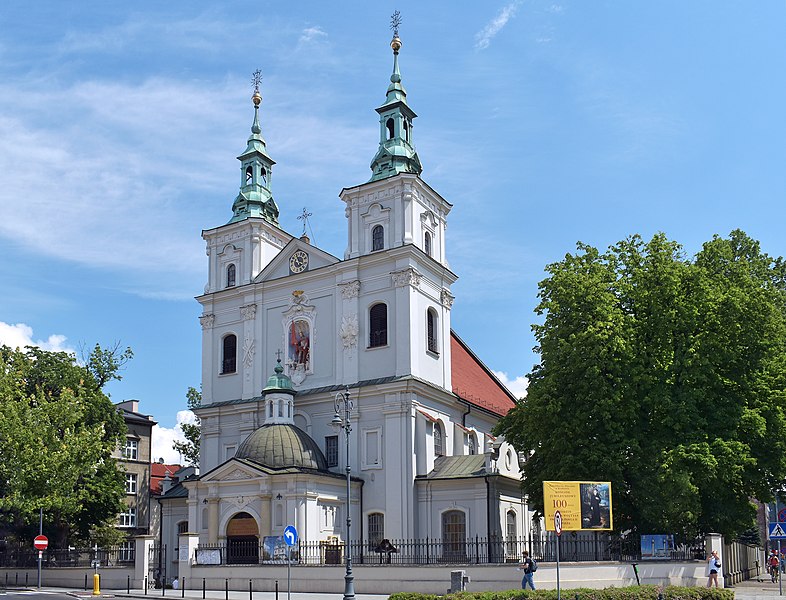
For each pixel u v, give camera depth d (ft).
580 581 136.05
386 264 197.06
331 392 195.42
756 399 155.02
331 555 169.99
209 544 177.17
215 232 226.58
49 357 231.09
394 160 205.77
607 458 146.51
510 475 185.06
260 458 177.88
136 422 283.38
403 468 183.62
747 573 230.27
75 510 202.59
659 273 157.48
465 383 231.71
